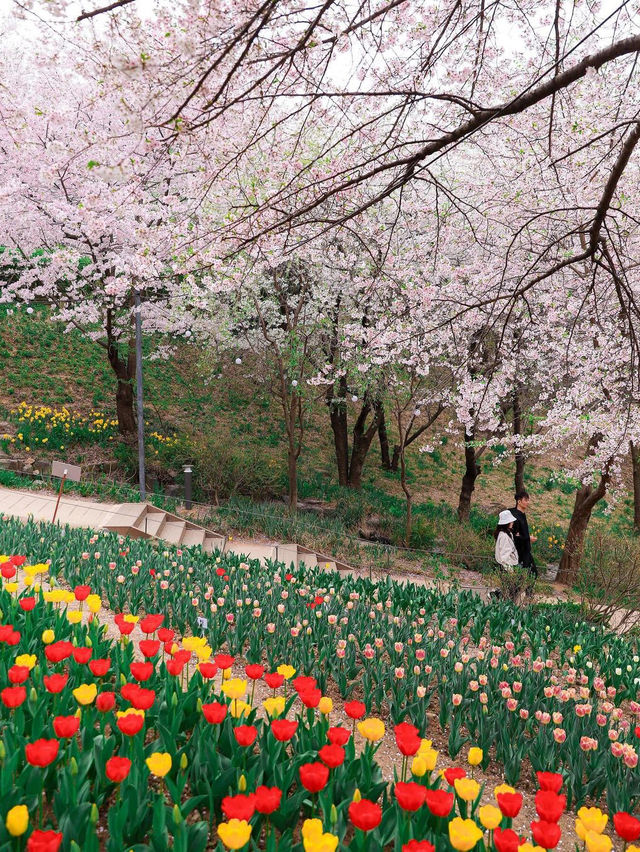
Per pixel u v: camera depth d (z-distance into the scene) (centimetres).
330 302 1480
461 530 1470
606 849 201
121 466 1519
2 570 468
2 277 1866
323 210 895
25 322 2034
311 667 488
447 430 1256
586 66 475
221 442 1595
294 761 278
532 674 510
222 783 263
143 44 427
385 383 1471
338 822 243
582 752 378
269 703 297
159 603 588
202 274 773
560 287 1050
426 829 247
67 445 1524
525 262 986
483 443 1138
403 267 913
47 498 1203
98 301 1458
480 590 1089
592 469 1198
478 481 2242
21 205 1138
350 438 2277
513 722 428
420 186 1168
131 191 560
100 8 374
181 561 782
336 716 456
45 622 423
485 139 910
